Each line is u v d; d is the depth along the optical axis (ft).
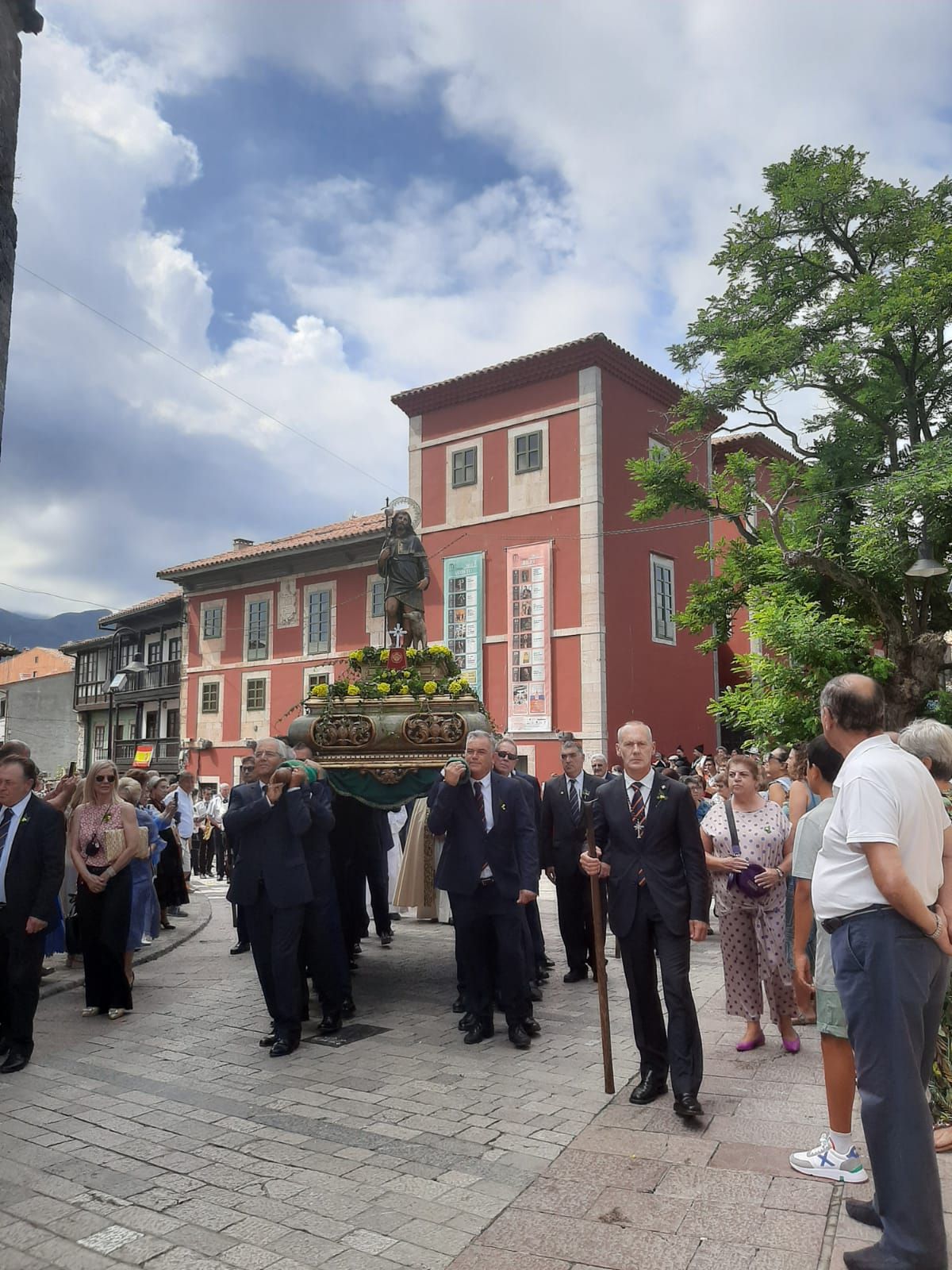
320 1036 21.54
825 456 55.16
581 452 74.84
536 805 27.37
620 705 73.72
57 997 25.90
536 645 75.31
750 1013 19.92
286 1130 15.42
